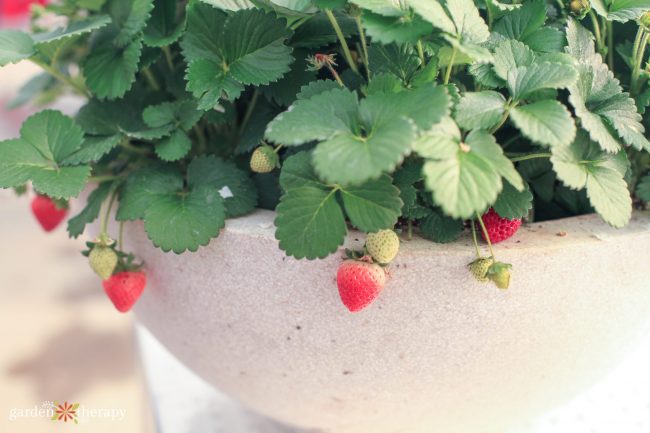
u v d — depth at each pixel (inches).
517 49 22.5
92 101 27.7
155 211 23.9
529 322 22.5
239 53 24.3
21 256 74.4
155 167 25.7
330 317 22.4
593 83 23.1
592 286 22.6
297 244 21.4
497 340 22.7
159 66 29.4
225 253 22.9
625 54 25.8
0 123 67.8
